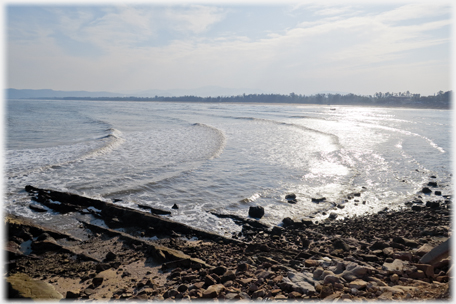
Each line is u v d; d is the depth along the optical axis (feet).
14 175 62.54
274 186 61.82
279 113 351.46
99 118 221.66
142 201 51.21
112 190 55.42
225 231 41.63
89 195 52.65
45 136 120.37
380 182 67.46
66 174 64.64
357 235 39.34
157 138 119.55
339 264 25.34
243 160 82.94
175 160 80.02
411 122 243.19
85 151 88.28
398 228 42.09
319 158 88.33
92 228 41.55
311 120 240.12
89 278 28.50
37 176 62.75
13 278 25.76
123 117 239.91
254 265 29.94
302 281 23.39
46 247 35.65
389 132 160.97
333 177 69.67
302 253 31.37
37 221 42.93
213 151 93.45
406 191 61.82
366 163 84.48
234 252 34.17
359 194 58.44
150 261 32.24
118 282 27.09
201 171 70.23
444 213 48.91
